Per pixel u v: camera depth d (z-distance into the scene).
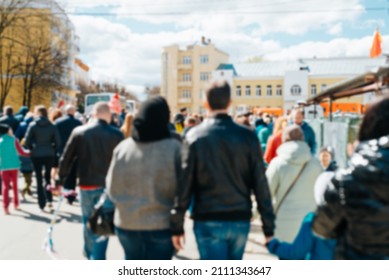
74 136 6.35
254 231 9.54
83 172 6.32
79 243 8.39
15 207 11.49
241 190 4.07
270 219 4.12
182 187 4.04
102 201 5.10
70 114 11.80
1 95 62.47
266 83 95.81
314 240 3.64
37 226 9.79
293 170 5.66
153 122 4.34
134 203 4.26
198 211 4.08
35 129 10.83
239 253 4.14
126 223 4.27
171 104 109.25
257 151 4.13
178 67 108.88
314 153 10.12
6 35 63.25
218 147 4.02
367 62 96.06
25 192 14.27
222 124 4.13
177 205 4.06
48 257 7.45
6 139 11.01
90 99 45.97
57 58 61.06
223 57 109.31
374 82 7.78
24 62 62.94
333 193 2.95
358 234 2.93
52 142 11.08
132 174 4.29
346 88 9.44
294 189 5.68
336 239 3.17
